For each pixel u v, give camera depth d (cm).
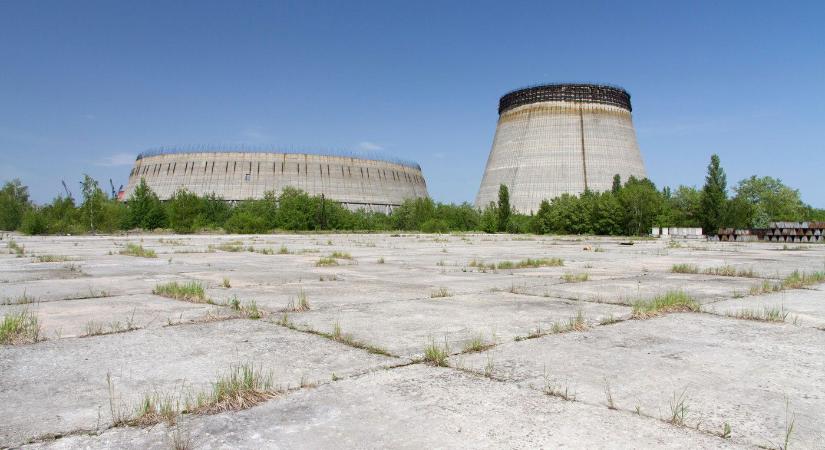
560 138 10881
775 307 1003
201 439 407
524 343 705
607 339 730
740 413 461
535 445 396
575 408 470
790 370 589
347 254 2444
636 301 1030
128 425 434
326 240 4703
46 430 424
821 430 425
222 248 3173
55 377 558
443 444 398
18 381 545
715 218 8219
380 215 10444
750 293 1196
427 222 8638
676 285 1355
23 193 10425
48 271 1733
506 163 11444
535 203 10694
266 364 604
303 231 8494
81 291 1217
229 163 12300
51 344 698
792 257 2608
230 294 1171
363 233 7669
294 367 592
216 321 852
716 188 8256
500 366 597
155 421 441
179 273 1666
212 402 479
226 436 413
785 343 714
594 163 10719
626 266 1980
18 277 1541
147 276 1568
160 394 505
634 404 480
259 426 432
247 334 757
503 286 1323
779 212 9575
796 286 1325
